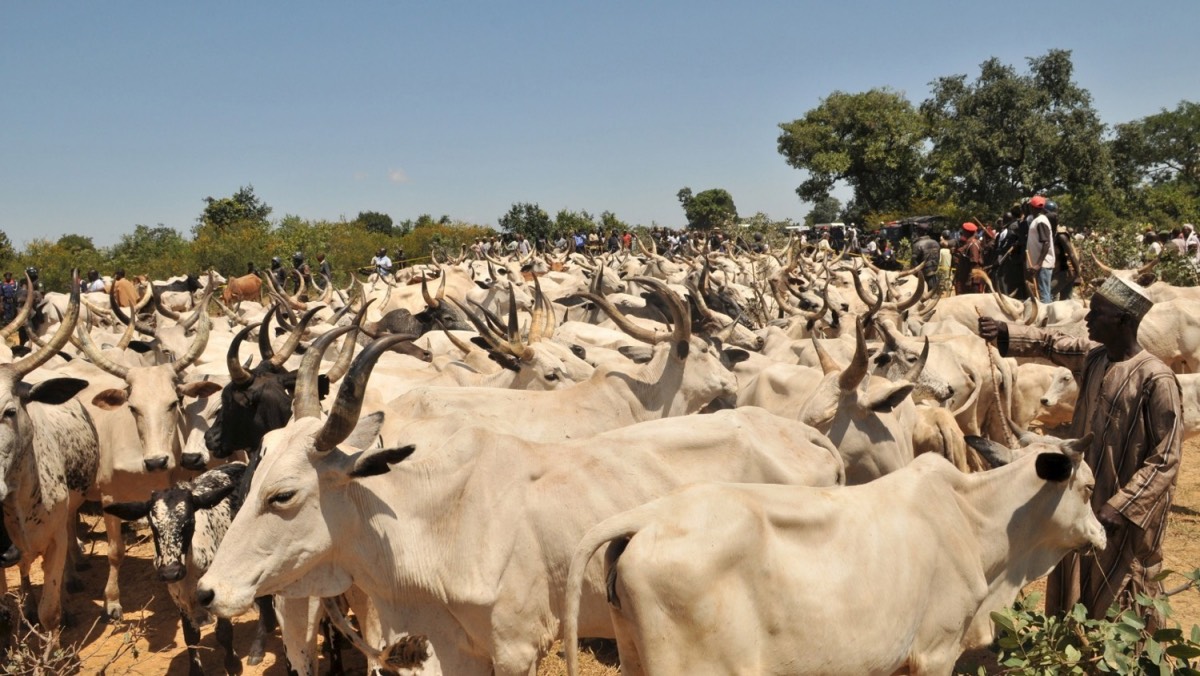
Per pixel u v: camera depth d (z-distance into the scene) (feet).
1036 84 153.89
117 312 42.09
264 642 22.52
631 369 24.76
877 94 168.86
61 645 23.75
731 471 17.02
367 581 15.14
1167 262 58.18
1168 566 25.02
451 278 66.49
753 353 30.91
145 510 18.86
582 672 21.03
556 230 169.27
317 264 131.54
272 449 14.53
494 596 15.10
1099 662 14.33
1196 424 28.99
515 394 22.49
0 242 119.75
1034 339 18.61
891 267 93.66
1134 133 160.35
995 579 15.37
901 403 23.44
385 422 17.90
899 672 14.92
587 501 15.58
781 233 126.11
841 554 13.34
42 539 22.26
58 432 23.29
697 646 12.32
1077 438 17.11
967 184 156.04
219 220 155.33
